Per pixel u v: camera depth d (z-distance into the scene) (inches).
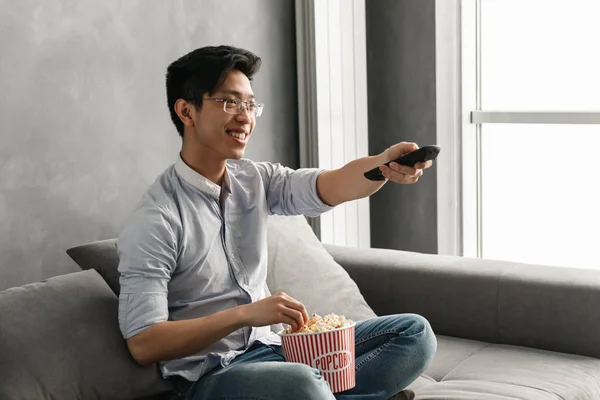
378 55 149.6
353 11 143.7
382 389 86.1
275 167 98.0
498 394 90.5
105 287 91.6
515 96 149.3
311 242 116.6
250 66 88.6
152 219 84.5
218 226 89.5
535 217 150.4
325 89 140.3
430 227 148.1
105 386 84.0
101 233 114.2
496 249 154.3
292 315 79.8
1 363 80.4
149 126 119.4
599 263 146.4
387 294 117.3
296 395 75.7
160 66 120.3
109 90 114.0
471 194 151.9
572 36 143.6
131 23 116.1
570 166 146.4
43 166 107.3
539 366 99.2
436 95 144.2
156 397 88.5
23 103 104.7
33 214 106.5
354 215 147.6
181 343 80.5
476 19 150.3
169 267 84.7
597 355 102.5
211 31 127.0
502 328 109.0
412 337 86.2
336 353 79.1
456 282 112.3
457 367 101.2
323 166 141.1
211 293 88.5
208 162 89.2
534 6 146.3
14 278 105.0
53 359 82.4
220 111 86.2
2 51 102.4
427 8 143.0
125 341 86.7
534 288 106.5
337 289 112.7
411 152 81.7
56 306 86.1
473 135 151.3
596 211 145.3
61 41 108.2
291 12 140.6
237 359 86.8
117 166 115.7
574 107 144.6
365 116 147.4
